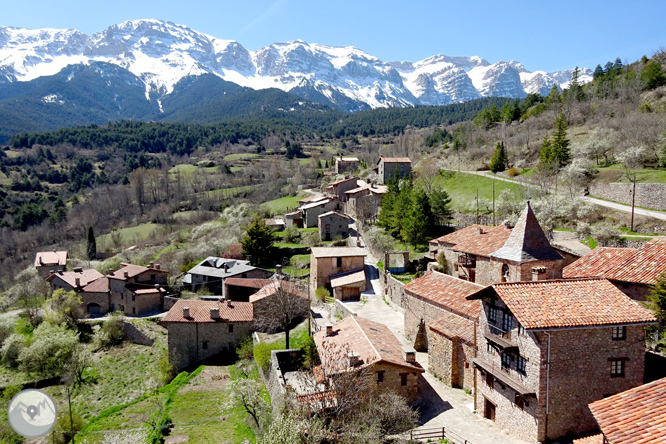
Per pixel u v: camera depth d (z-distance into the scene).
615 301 25.66
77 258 101.06
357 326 36.91
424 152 152.25
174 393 44.84
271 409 34.03
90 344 64.50
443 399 31.59
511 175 92.44
